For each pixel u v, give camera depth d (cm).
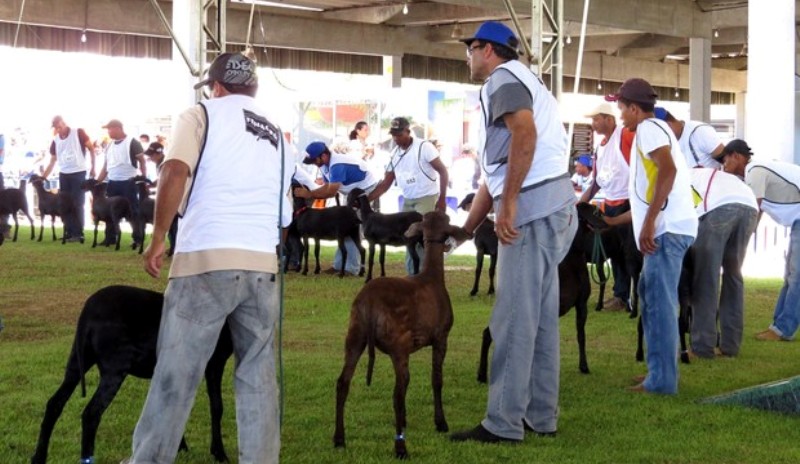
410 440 601
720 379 805
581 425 649
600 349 941
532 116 571
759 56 1917
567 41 2241
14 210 2042
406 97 2705
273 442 486
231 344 538
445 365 838
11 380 747
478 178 2647
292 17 3522
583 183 2102
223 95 489
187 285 466
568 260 804
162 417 465
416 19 3500
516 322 595
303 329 1033
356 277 1530
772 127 1908
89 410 491
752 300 1320
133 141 1895
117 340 491
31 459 528
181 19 1891
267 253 480
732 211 880
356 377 777
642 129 709
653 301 738
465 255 1941
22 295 1259
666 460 568
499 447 587
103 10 3153
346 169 1526
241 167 474
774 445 603
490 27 594
